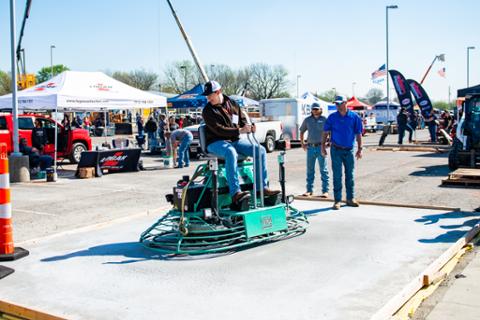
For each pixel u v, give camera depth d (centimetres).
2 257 605
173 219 644
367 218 777
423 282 490
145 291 488
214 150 638
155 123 2391
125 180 1407
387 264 547
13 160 1391
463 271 541
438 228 706
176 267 561
